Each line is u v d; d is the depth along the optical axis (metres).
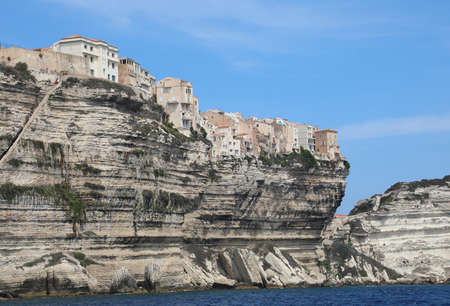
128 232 117.88
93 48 135.50
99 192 114.00
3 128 106.69
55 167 109.81
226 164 144.88
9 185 102.00
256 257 147.38
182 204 131.62
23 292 100.69
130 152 119.81
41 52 121.12
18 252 101.19
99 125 116.00
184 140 135.00
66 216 108.25
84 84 115.50
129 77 143.00
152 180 124.44
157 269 122.38
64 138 112.06
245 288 141.88
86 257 110.62
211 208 142.62
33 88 112.69
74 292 106.44
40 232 104.44
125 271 115.69
